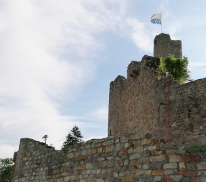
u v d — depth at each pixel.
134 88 22.19
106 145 9.44
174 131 15.72
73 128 53.31
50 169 11.48
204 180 6.59
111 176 8.87
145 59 20.80
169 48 35.91
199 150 6.98
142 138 8.34
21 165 13.52
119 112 24.83
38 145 12.83
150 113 18.55
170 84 17.03
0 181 58.03
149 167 7.84
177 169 7.18
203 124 14.38
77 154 10.42
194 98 15.24
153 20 38.66
